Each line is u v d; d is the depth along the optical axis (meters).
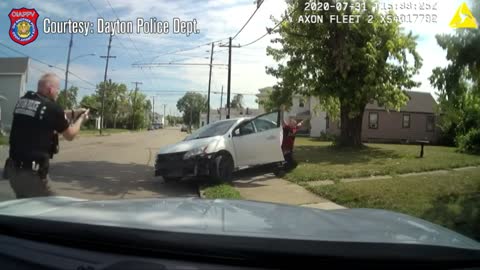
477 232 5.37
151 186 9.89
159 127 115.94
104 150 20.86
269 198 8.38
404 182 9.69
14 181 4.00
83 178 10.64
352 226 2.14
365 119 38.53
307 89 21.67
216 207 2.45
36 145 4.00
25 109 4.04
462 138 20.97
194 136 10.65
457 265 1.77
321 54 20.23
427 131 40.16
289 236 1.74
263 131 10.98
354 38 19.84
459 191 8.39
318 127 44.22
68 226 1.85
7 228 2.02
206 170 9.41
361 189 8.77
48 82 4.18
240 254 1.65
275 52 22.00
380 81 19.70
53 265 1.81
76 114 4.45
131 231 1.73
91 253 1.80
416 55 20.59
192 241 1.66
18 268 1.87
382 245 1.71
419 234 2.00
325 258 1.66
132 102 92.06
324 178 10.93
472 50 7.93
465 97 9.18
